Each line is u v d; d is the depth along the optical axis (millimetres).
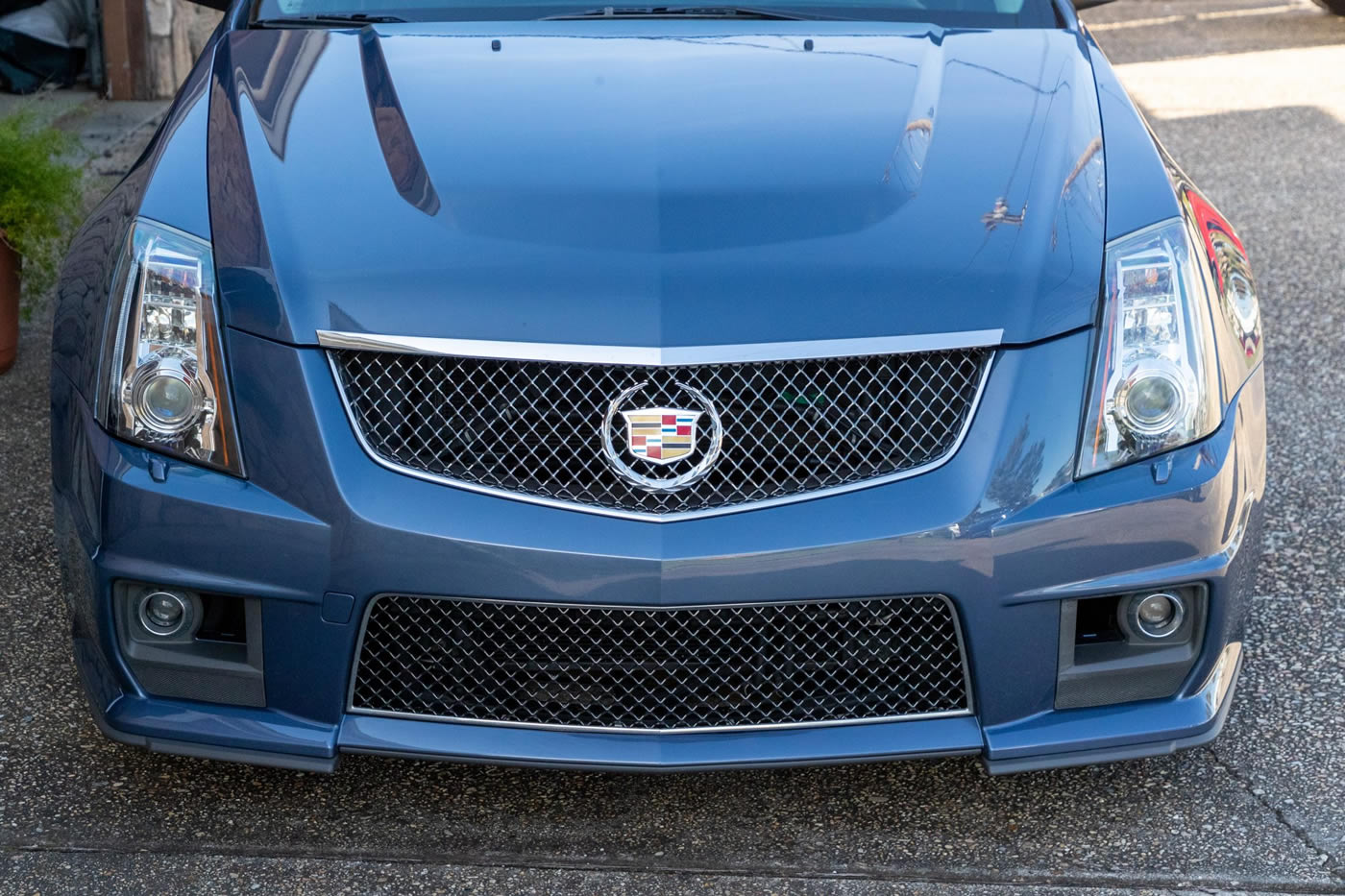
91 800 2473
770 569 2125
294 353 2184
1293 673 2924
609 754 2232
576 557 2115
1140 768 2619
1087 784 2578
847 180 2393
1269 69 9406
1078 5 3590
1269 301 5125
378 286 2195
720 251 2232
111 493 2225
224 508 2176
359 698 2271
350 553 2145
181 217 2363
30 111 4207
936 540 2146
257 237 2293
